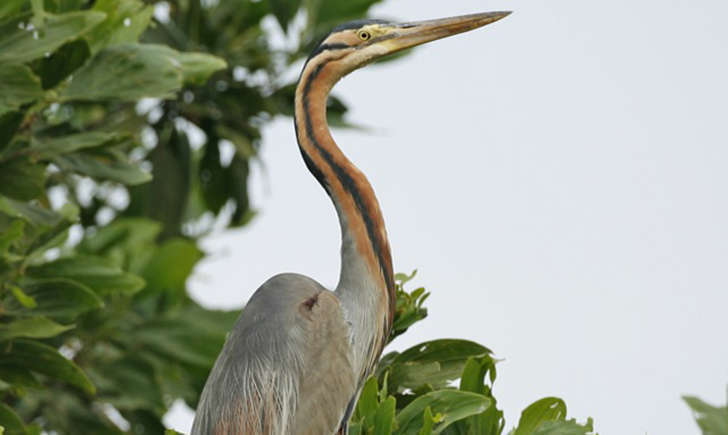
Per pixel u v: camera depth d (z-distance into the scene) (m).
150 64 15.55
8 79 14.30
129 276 15.49
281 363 10.95
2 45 14.44
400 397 11.70
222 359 11.22
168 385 18.39
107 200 21.39
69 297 14.89
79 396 17.92
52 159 15.78
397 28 12.29
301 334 11.10
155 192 20.70
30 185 15.22
